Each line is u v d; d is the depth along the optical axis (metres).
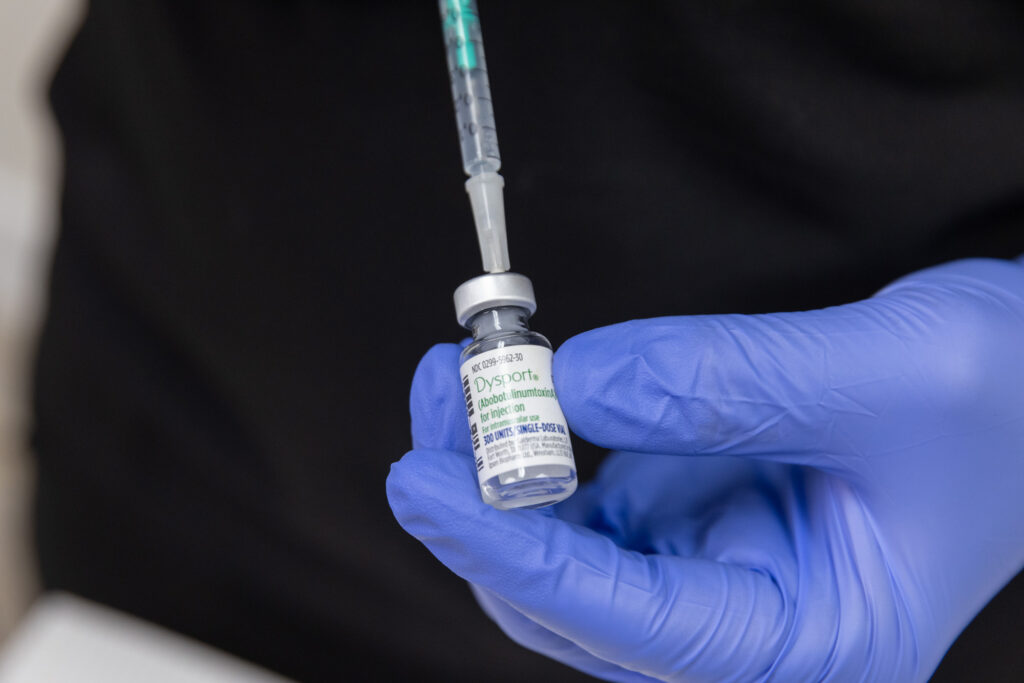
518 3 0.38
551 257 0.39
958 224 0.37
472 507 0.32
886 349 0.33
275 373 0.42
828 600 0.33
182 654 0.44
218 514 0.44
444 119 0.39
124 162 0.44
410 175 0.40
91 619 0.45
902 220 0.37
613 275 0.39
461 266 0.40
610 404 0.32
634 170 0.38
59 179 0.45
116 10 0.42
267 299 0.42
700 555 0.35
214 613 0.45
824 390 0.32
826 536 0.34
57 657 0.44
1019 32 0.35
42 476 0.46
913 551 0.33
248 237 0.41
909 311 0.33
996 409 0.33
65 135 0.45
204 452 0.44
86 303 0.44
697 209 0.38
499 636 0.42
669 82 0.38
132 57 0.42
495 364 0.32
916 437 0.33
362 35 0.40
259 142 0.41
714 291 0.39
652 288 0.39
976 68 0.36
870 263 0.38
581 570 0.32
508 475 0.31
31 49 0.60
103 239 0.44
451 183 0.40
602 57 0.38
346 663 0.44
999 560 0.33
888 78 0.36
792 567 0.34
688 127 0.38
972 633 0.38
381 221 0.40
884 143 0.37
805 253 0.38
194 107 0.41
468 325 0.33
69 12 0.57
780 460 0.33
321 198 0.40
